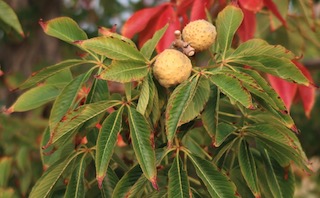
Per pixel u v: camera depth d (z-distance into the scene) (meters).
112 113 0.57
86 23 1.81
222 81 0.55
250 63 0.59
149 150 0.55
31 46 1.71
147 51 0.60
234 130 0.60
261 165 0.68
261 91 0.55
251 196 0.66
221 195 0.56
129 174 0.58
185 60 0.58
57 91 0.69
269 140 0.61
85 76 0.62
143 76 0.57
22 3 1.68
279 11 0.87
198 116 0.61
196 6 0.79
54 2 1.73
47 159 0.67
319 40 0.99
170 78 0.57
